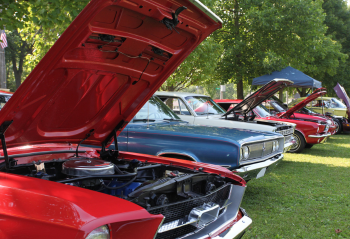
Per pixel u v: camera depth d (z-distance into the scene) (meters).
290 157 8.84
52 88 2.05
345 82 25.78
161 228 1.90
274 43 17.48
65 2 6.10
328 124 9.64
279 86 6.69
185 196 2.24
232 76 17.70
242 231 2.40
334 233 3.62
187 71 11.82
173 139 4.22
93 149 3.22
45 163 2.49
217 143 3.93
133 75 2.43
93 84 2.29
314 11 16.88
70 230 1.36
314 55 20.47
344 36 27.00
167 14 1.91
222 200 2.54
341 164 7.86
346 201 4.81
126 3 1.73
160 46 2.23
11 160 2.33
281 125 7.15
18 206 1.54
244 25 17.23
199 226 2.10
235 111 7.18
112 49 2.09
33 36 8.96
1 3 5.88
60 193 1.63
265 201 4.73
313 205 4.59
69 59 1.94
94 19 1.77
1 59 11.42
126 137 4.57
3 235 1.51
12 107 1.89
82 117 2.56
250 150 4.12
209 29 2.25
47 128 2.45
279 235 3.52
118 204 1.60
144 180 2.71
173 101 7.12
